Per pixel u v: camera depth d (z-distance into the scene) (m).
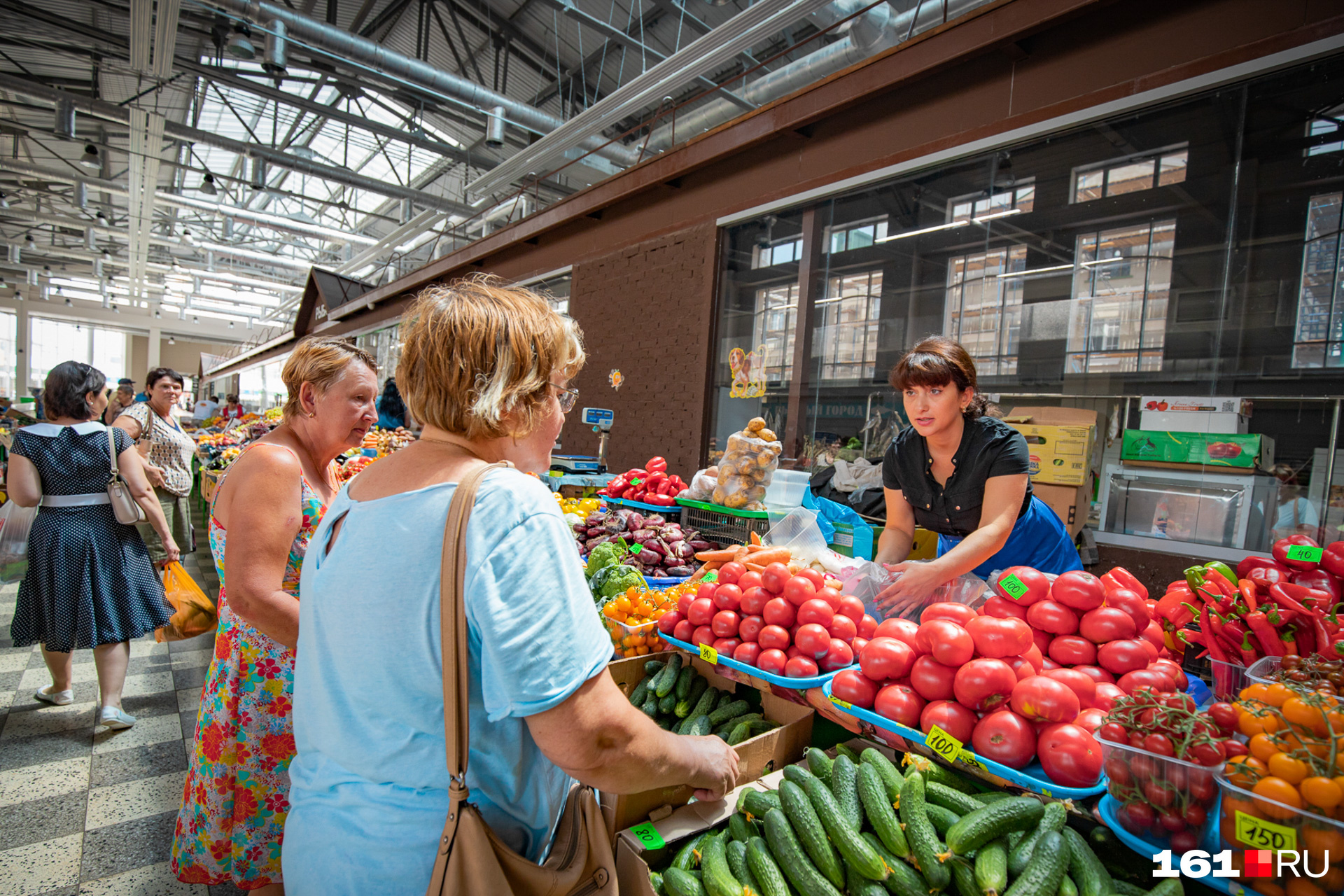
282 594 1.55
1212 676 1.51
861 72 3.99
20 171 12.27
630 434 5.91
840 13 5.71
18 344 25.67
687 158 5.23
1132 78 2.99
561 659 0.78
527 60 10.31
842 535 2.71
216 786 1.66
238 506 1.55
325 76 9.72
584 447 6.46
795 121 4.39
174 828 2.37
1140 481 3.59
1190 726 1.01
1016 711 1.20
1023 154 3.59
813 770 1.45
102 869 2.16
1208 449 3.38
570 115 11.06
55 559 2.88
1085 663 1.33
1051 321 4.59
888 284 5.19
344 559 0.86
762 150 4.82
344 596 0.85
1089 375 4.36
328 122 13.17
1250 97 2.91
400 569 0.82
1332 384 3.31
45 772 2.70
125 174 16.05
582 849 0.98
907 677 1.38
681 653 2.10
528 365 0.92
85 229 18.00
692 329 5.32
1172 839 1.01
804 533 2.29
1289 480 3.41
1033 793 1.20
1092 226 4.27
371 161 14.90
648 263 5.82
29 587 2.91
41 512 2.91
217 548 1.70
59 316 27.09
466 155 11.23
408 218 13.87
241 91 12.10
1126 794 1.05
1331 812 0.87
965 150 3.61
